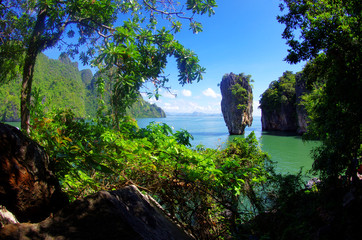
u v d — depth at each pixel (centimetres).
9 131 130
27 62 375
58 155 173
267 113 9394
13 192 125
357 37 291
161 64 504
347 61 283
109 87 413
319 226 211
